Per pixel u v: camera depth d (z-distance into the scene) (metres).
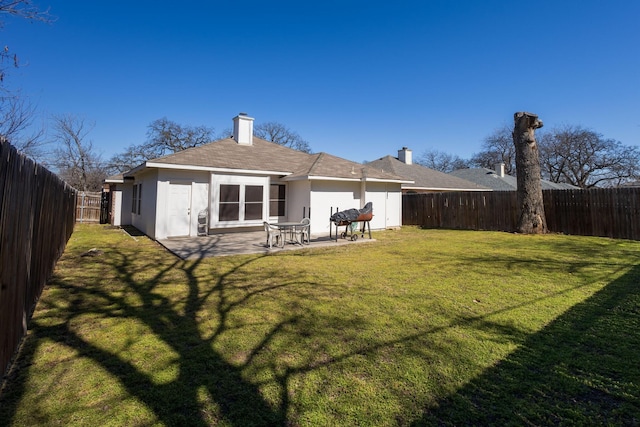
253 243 9.38
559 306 3.88
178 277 5.42
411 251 8.20
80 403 2.02
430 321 3.43
